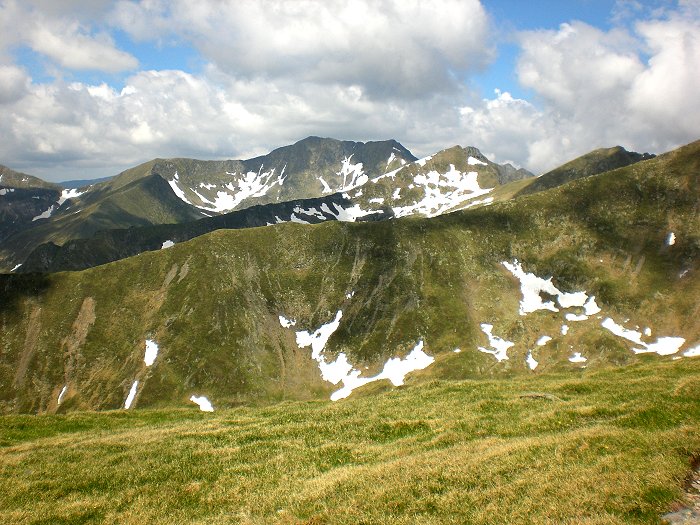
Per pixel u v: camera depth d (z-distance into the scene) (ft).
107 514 59.93
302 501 57.77
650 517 43.11
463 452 68.80
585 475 53.11
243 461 76.33
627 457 56.39
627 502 46.09
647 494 46.75
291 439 86.99
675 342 558.56
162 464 76.89
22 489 68.64
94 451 86.43
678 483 47.98
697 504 44.09
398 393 129.18
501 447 68.13
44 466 78.89
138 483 69.62
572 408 86.22
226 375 554.05
